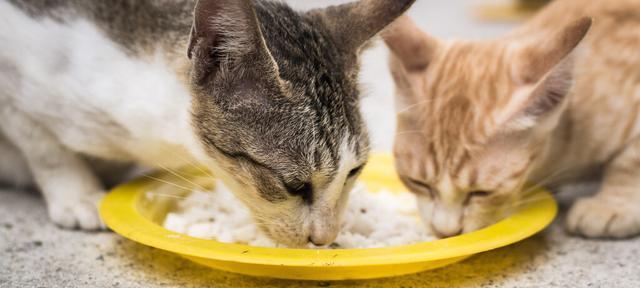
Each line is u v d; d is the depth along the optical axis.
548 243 0.62
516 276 0.57
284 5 0.60
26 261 0.59
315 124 0.56
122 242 0.61
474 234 0.56
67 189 0.64
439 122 0.60
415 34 0.63
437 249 0.54
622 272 0.58
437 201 0.61
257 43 0.54
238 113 0.55
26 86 0.61
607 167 0.65
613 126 0.64
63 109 0.61
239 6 0.53
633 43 0.64
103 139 0.62
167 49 0.58
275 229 0.57
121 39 0.60
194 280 0.57
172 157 0.61
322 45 0.58
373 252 0.54
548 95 0.59
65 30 0.60
